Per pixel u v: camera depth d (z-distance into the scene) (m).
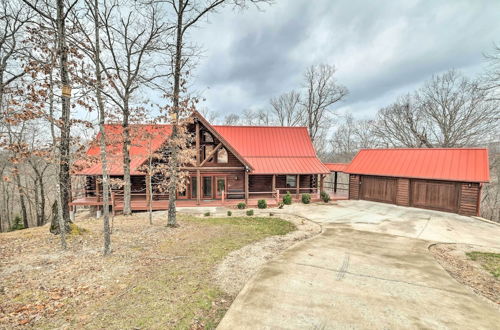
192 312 4.87
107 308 4.90
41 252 8.03
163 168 13.29
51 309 4.84
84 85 9.16
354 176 21.47
